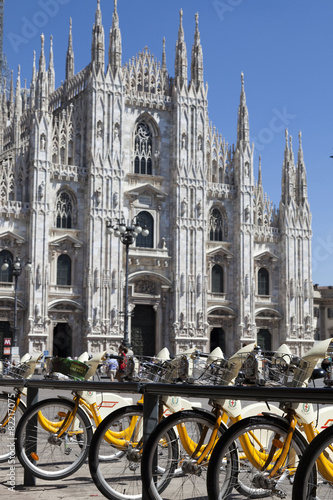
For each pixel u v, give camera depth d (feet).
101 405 52.80
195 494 39.24
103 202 295.07
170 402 41.47
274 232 335.47
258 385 37.50
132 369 44.65
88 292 288.30
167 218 312.50
